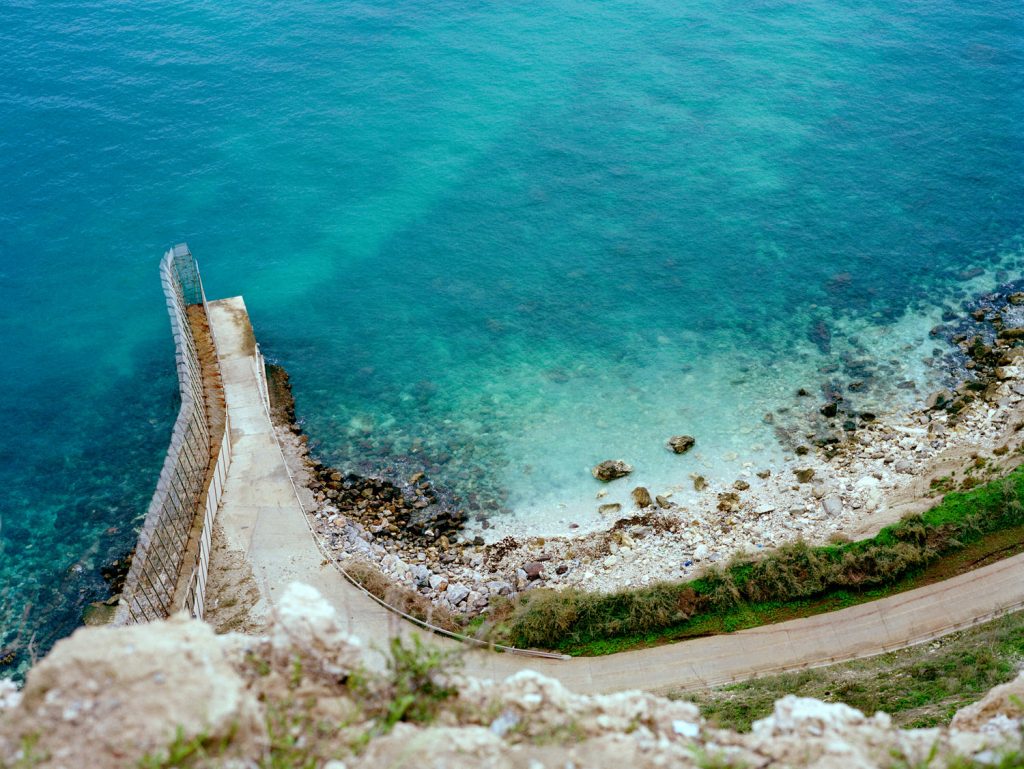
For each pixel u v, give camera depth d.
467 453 40.47
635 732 10.59
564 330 46.84
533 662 29.30
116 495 37.66
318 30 69.38
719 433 40.84
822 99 63.06
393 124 60.34
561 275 49.94
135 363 44.22
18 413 41.31
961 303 47.62
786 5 74.81
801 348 45.31
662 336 46.31
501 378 44.34
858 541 32.59
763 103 62.72
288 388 43.94
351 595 30.44
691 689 27.70
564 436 41.12
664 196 54.91
